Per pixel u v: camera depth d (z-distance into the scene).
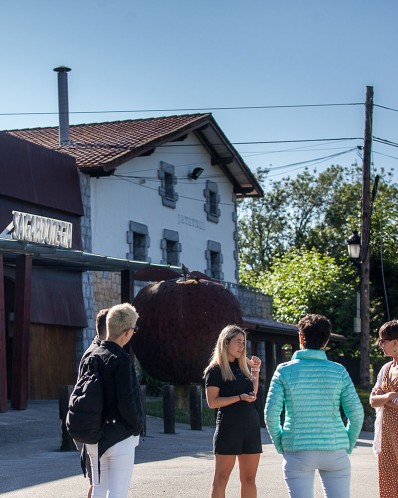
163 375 21.20
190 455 13.38
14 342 18.02
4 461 12.25
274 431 6.70
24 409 17.92
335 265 39.50
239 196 36.06
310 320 6.89
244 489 7.90
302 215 62.50
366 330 27.89
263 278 43.88
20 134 31.44
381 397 7.90
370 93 28.22
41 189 23.50
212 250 33.06
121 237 27.20
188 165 31.69
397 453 7.85
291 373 6.73
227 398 7.77
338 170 62.59
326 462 6.59
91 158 25.95
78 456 12.76
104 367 6.69
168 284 20.98
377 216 38.66
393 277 38.50
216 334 20.55
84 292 24.73
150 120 31.95
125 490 6.69
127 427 6.67
